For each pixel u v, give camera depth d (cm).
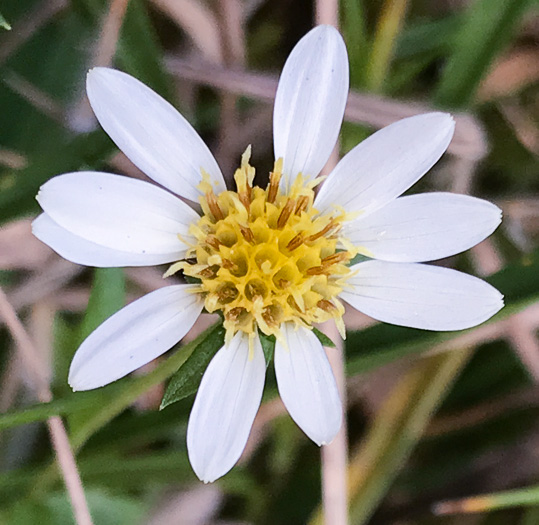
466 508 10
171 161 8
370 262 8
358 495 10
